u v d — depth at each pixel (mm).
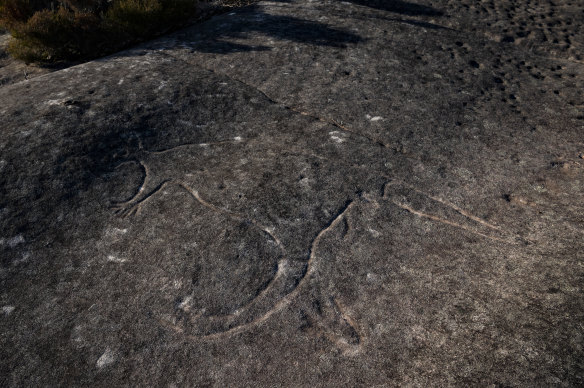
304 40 4254
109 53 4582
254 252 2090
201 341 1748
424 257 2092
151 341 1753
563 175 2676
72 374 1657
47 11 4422
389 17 4910
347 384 1562
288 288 1938
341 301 1884
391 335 1721
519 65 4098
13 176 2428
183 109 3117
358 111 3209
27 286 1986
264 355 1688
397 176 2594
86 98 3107
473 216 2352
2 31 5406
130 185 2520
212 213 2303
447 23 4871
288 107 3266
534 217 2338
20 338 1774
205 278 1979
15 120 2840
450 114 3238
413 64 3906
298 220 2256
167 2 4879
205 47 4168
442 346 1620
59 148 2617
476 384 1426
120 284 1980
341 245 2143
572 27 4883
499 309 1714
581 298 1648
